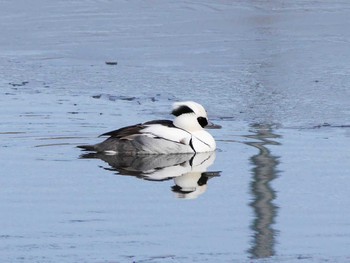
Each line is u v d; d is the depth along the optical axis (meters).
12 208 11.61
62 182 12.93
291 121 17.03
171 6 29.61
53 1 30.75
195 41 24.80
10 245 10.15
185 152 14.87
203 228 10.76
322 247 10.05
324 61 22.39
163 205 11.76
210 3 29.88
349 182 12.77
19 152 14.78
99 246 10.11
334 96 19.05
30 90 19.97
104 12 28.91
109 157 14.64
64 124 16.77
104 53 23.69
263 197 12.03
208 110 18.00
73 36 25.67
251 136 15.94
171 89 19.95
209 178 13.17
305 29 26.05
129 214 11.35
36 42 25.08
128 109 18.16
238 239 10.34
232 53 23.39
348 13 28.16
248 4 29.64
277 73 21.23
